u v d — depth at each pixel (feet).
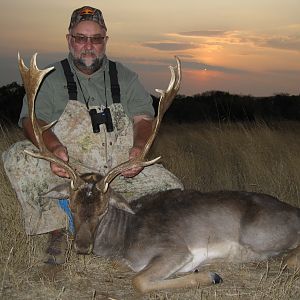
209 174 10.03
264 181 9.02
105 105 6.25
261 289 5.31
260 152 10.16
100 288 5.42
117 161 6.26
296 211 6.18
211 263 6.06
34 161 5.95
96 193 5.44
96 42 6.13
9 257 5.47
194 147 12.10
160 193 6.24
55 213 5.98
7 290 5.27
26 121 6.07
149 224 5.87
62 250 5.92
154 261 5.63
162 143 11.71
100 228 5.78
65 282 5.52
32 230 5.99
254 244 6.01
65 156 5.70
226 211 6.05
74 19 6.21
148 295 5.30
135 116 6.44
